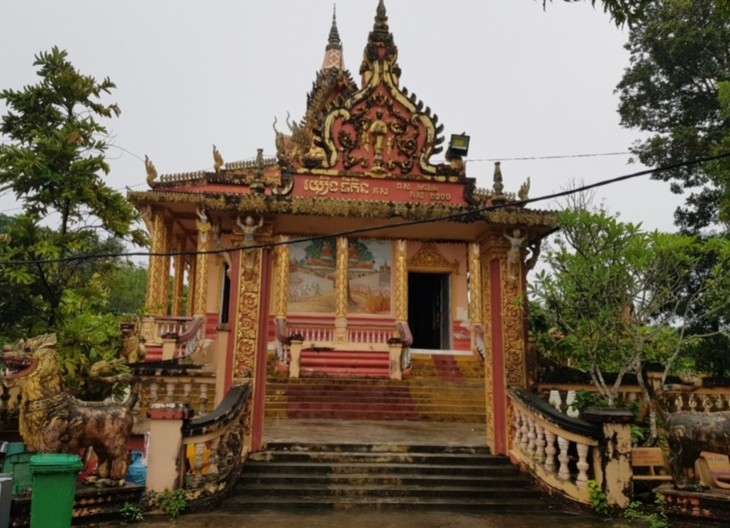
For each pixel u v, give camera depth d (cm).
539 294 916
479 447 970
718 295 931
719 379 1041
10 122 1027
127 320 1133
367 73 1067
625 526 725
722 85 1156
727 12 644
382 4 1104
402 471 896
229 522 715
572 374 1015
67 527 578
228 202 932
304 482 855
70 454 629
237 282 956
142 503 732
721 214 1147
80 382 942
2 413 945
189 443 770
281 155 1040
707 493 725
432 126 1053
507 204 786
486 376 1029
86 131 1005
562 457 827
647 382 1030
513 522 744
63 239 966
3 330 1018
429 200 1017
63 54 1046
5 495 606
